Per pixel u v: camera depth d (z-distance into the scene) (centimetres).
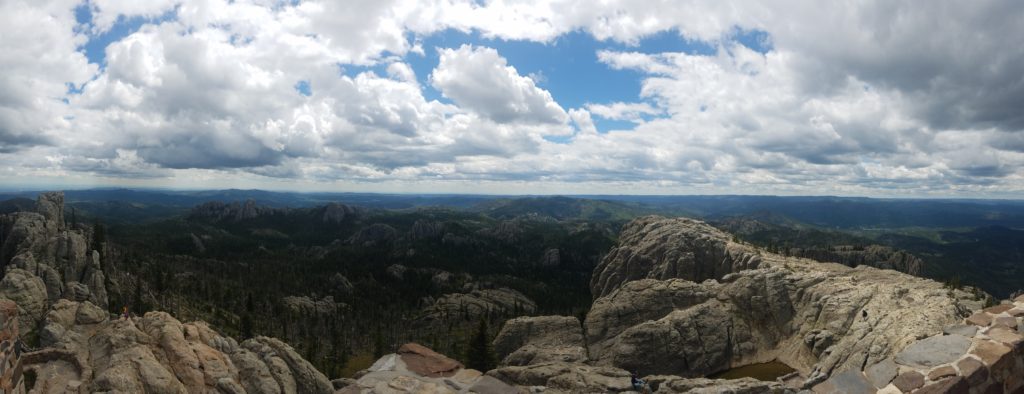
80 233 16375
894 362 1480
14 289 10488
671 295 10769
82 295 12612
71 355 2306
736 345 9225
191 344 2562
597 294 18150
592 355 9456
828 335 8175
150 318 2741
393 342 17900
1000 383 1376
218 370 2428
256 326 17738
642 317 10294
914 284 8750
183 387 2266
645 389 2598
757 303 9912
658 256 16075
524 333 9975
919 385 1347
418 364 2520
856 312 8388
